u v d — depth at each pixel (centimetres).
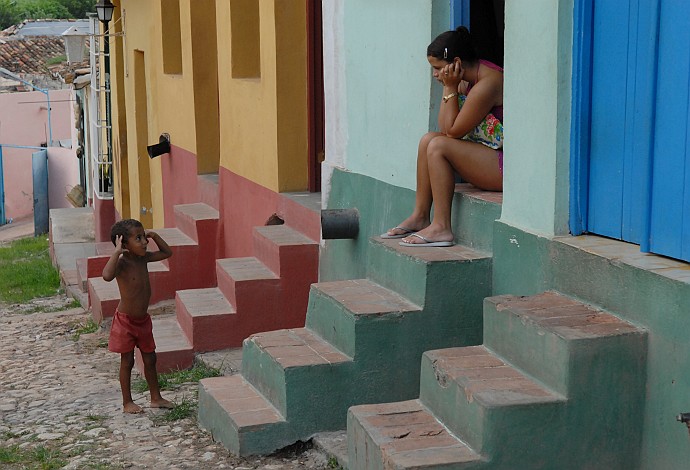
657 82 430
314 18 897
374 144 707
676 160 421
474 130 581
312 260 834
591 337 416
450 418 451
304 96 908
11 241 2711
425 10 617
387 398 563
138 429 647
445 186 585
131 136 1806
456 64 569
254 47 1064
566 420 420
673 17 418
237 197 1059
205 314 822
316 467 539
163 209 1517
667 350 405
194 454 580
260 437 558
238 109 1047
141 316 691
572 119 484
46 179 2975
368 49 712
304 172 920
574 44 479
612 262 439
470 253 569
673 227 426
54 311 1288
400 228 616
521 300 475
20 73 3819
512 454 418
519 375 448
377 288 606
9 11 5650
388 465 421
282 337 613
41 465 580
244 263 886
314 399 558
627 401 423
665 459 411
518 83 521
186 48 1268
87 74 2450
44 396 767
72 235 2166
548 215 495
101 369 856
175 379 780
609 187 473
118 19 1878
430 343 561
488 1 690
